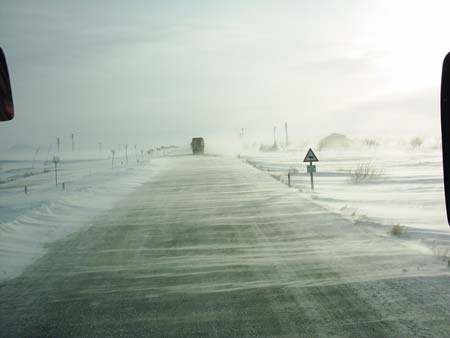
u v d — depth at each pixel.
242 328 5.77
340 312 6.18
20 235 12.63
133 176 37.31
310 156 23.73
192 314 6.33
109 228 13.70
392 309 6.20
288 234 11.88
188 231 12.81
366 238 11.00
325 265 8.66
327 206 16.83
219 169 42.41
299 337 5.42
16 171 59.97
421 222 13.40
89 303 6.94
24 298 7.29
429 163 40.91
